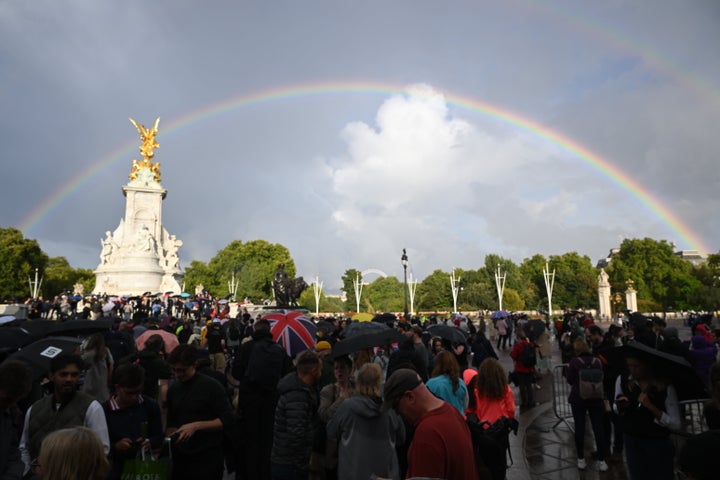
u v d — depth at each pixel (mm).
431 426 3746
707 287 91062
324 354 9086
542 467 9055
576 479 8398
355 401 5250
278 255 115750
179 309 44594
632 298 77688
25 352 7168
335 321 19656
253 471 7445
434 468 3598
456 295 102812
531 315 86000
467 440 3820
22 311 33625
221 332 15500
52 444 3178
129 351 10289
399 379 4020
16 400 4789
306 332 10836
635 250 102938
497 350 32000
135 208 74750
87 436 3260
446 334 10609
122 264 67812
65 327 9766
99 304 35844
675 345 10633
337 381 6281
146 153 79562
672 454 5902
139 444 5250
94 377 7434
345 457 5152
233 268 103375
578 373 9078
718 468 3189
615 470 8836
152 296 43688
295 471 5969
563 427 12117
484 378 6625
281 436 6035
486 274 113875
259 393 7703
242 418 7660
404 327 14320
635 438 6012
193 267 107812
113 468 5188
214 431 5840
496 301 102812
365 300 130625
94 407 5223
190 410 5809
